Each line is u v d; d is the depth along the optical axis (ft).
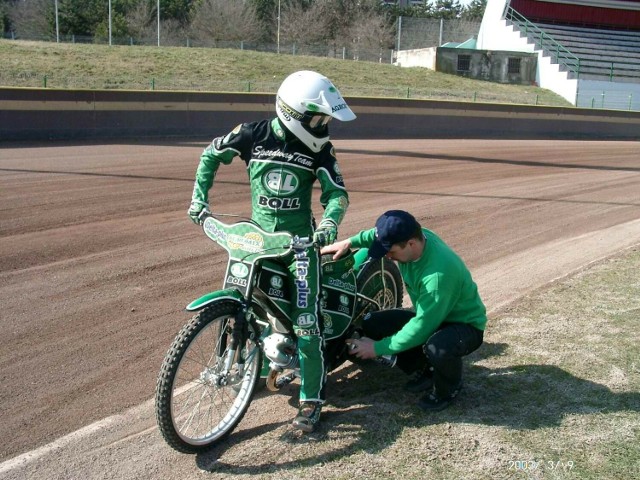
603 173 48.98
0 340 16.26
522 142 70.33
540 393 13.58
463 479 10.73
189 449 11.50
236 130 12.43
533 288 20.97
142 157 44.91
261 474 11.12
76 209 29.53
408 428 12.37
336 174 12.19
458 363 12.77
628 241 27.61
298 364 12.71
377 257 12.46
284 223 12.26
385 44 180.14
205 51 98.84
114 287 20.13
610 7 131.75
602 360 15.01
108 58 87.15
